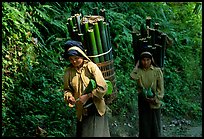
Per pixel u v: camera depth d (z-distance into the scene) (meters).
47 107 5.65
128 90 7.46
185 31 10.89
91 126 4.19
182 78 9.52
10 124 4.96
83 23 4.43
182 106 8.08
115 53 8.25
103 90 4.08
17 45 6.08
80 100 4.05
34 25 6.98
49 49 6.96
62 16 7.70
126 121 6.75
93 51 4.40
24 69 5.96
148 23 5.42
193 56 10.54
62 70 6.62
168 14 11.02
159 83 4.95
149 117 5.02
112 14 8.53
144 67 4.97
